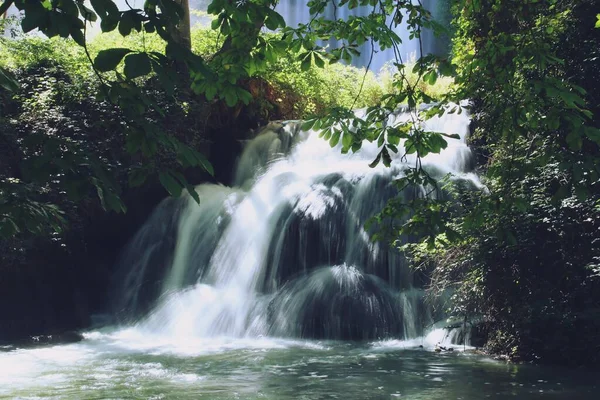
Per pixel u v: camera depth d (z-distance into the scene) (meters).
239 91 4.74
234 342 11.90
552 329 9.66
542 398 7.22
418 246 11.20
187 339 12.42
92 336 13.02
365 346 11.17
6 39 17.88
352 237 14.37
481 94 6.35
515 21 7.92
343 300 12.42
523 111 5.70
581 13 10.95
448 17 28.95
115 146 16.27
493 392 7.53
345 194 15.02
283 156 18.89
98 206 16.48
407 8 5.84
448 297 11.63
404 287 13.18
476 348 10.67
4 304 14.40
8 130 14.85
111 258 16.95
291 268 14.52
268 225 15.26
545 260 10.07
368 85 23.58
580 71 10.85
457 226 10.45
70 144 3.41
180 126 17.31
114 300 15.88
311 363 9.55
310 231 14.64
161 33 3.13
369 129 5.53
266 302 13.29
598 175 4.98
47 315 14.77
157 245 16.66
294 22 31.83
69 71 17.84
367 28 5.25
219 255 15.64
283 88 21.48
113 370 9.17
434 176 14.92
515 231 9.85
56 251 15.54
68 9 2.90
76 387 8.02
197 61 3.21
